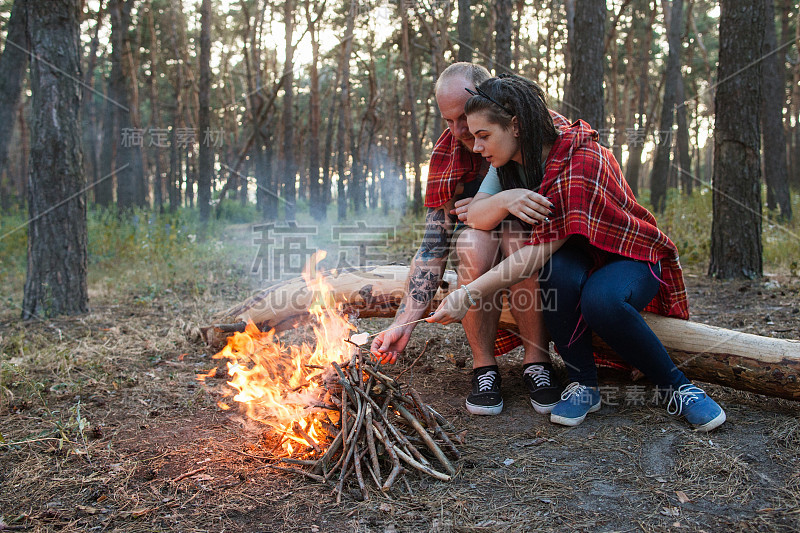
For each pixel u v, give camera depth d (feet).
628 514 5.66
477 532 5.44
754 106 17.81
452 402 8.68
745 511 5.61
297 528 5.58
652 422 7.54
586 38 21.11
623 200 7.50
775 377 7.53
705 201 28.27
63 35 15.21
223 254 27.17
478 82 7.80
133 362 11.10
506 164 7.77
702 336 8.07
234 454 7.12
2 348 11.94
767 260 21.21
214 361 11.18
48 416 8.39
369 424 6.59
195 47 91.56
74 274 15.57
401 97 98.22
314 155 54.03
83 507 5.97
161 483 6.44
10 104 23.45
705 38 84.23
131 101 61.36
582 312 7.38
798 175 63.62
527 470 6.57
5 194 43.29
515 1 67.46
